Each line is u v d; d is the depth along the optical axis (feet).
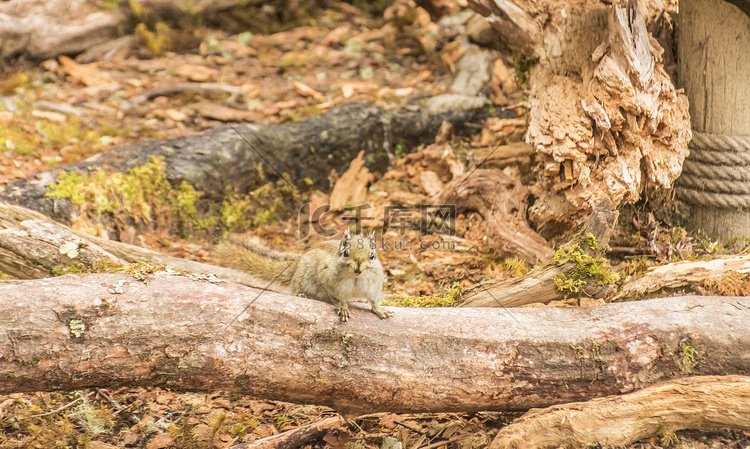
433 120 37.86
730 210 24.31
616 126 21.68
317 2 54.03
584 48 23.21
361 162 35.50
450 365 16.34
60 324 14.65
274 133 34.06
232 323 15.66
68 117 35.37
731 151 23.65
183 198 29.71
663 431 15.85
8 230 17.57
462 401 16.63
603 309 17.44
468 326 16.74
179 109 37.86
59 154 31.17
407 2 53.72
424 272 26.05
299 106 39.14
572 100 22.81
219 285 16.47
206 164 31.09
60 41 42.39
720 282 19.16
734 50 23.08
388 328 16.49
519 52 28.45
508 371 16.43
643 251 24.12
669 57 26.02
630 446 15.90
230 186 31.73
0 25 40.52
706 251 24.09
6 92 37.65
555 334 16.65
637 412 15.66
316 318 16.28
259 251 20.75
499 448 15.81
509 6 26.14
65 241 17.83
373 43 48.70
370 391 16.29
